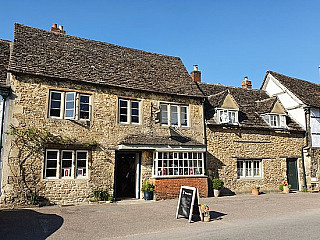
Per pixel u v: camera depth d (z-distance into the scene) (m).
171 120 15.04
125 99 14.00
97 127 12.98
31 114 11.70
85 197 12.31
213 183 15.11
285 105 19.92
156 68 16.38
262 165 17.20
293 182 18.14
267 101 18.77
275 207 11.73
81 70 13.38
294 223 8.64
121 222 8.76
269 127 17.50
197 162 14.95
